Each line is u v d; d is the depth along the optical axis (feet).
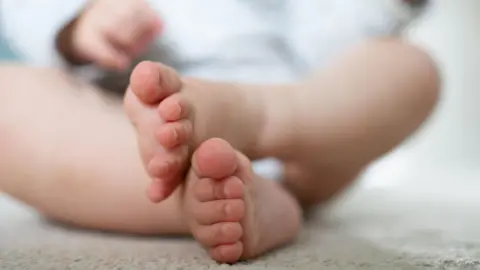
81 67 1.93
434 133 3.61
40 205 1.72
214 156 1.40
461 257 1.52
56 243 1.61
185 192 1.45
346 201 2.40
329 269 1.43
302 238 1.70
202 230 1.44
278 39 2.06
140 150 1.44
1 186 1.72
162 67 1.43
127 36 1.82
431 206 2.31
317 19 2.05
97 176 1.64
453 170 3.43
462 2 3.66
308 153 1.74
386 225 1.94
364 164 1.82
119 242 1.63
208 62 2.04
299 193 1.91
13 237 1.67
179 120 1.41
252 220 1.46
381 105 1.74
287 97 1.70
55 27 1.87
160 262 1.45
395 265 1.46
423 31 3.65
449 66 3.66
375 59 1.78
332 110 1.72
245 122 1.61
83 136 1.66
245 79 2.04
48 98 1.71
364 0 1.99
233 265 1.45
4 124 1.69
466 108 3.64
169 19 2.02
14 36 1.95
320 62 2.06
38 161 1.66
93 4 1.86
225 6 2.04
